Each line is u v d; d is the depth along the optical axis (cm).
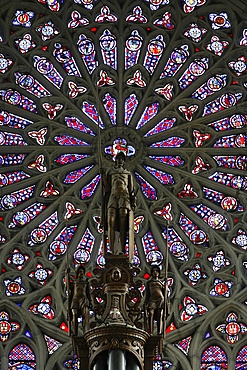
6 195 3694
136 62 3966
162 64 3947
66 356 3325
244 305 3431
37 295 3469
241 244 3600
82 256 3569
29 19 4016
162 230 3631
